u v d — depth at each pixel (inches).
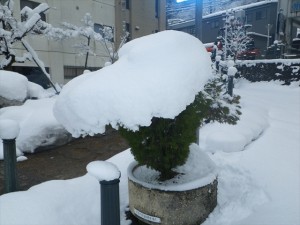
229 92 253.4
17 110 223.1
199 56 93.4
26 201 105.7
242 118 202.8
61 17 614.5
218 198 112.1
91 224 103.0
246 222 95.7
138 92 77.7
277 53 808.9
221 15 1156.5
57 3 601.3
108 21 752.3
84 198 118.0
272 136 179.5
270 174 126.4
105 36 644.1
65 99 87.1
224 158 145.9
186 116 93.1
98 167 73.4
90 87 83.3
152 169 110.3
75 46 612.4
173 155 97.1
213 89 171.2
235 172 131.5
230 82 253.6
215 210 103.7
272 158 142.8
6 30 387.5
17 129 114.8
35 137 196.4
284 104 327.9
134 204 102.7
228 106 202.5
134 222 104.5
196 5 171.9
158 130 92.6
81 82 92.0
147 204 97.7
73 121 84.7
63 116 87.3
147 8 930.1
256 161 139.7
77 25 652.7
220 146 157.8
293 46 784.3
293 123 223.5
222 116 190.7
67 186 127.3
